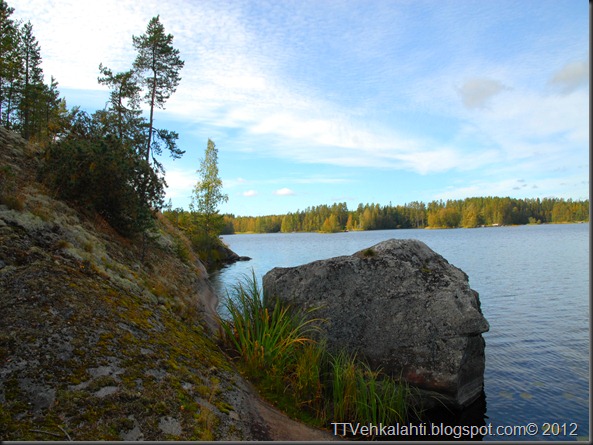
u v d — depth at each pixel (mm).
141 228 13258
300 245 87625
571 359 11414
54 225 8648
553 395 9102
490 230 138625
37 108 37594
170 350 6566
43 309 5672
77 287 6641
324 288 9648
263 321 8930
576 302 19188
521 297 20734
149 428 4598
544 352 12055
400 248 10234
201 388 5926
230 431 5316
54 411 4258
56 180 11672
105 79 29391
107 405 4617
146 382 5328
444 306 8617
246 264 42344
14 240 7172
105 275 8062
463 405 8508
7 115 38344
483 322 8258
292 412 6898
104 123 15672
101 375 5027
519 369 10734
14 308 5492
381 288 9336
